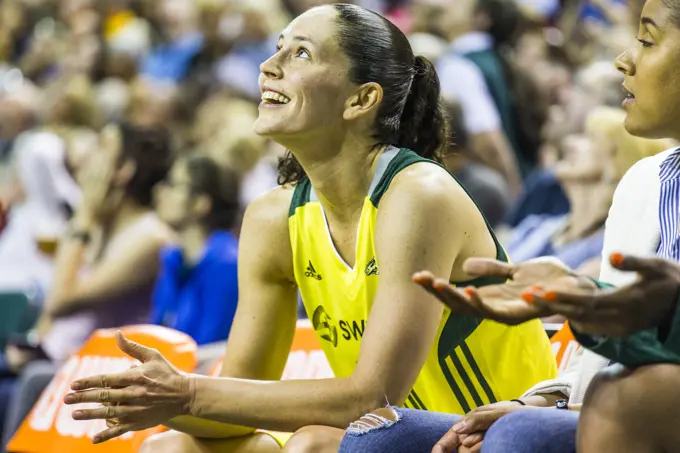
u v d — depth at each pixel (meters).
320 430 4.44
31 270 12.27
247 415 4.58
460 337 5.02
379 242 4.79
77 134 13.80
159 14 18.64
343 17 4.96
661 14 4.09
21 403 7.43
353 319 5.06
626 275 4.64
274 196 5.37
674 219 4.41
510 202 10.50
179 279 8.70
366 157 5.00
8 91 17.12
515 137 11.57
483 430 4.13
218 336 8.42
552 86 11.62
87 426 6.38
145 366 4.55
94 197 9.49
